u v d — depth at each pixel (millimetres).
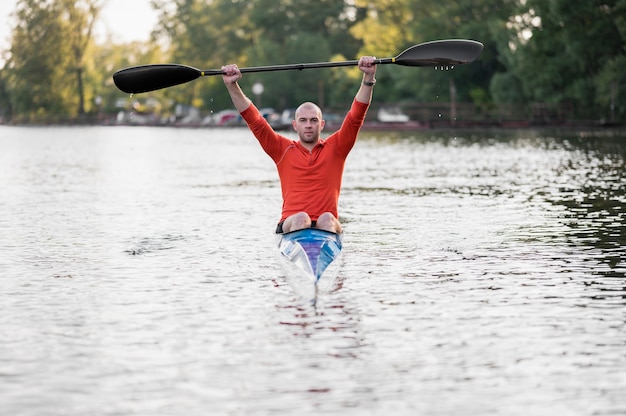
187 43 177750
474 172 40062
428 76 123312
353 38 171375
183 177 39500
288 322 13438
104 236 21797
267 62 158250
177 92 180375
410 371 11117
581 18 91438
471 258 18391
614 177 36094
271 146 17453
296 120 17344
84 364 11484
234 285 16047
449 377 10883
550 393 10328
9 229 23094
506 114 107000
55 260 18594
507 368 11195
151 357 11758
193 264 18047
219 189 33562
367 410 9875
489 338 12469
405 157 52094
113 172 43094
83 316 13898
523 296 14953
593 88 93062
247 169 44375
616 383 10625
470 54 19031
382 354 11805
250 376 10984
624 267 17250
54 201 29734
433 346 12133
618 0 88250
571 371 11062
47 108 177750
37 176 40781
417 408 9922
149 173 42156
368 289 15586
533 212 25422
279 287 15852
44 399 10258
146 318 13742
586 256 18438
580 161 45531
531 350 11906
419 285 15875
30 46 175000
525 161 46500
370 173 40312
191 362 11539
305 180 17328
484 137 78125
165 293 15445
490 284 15906
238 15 180000
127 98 177250
